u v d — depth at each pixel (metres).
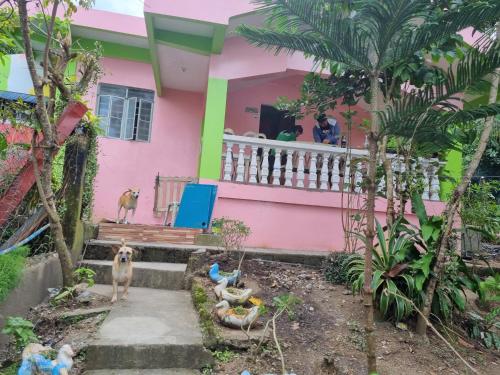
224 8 6.29
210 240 6.20
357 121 9.16
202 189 6.49
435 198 7.16
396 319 4.35
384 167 5.27
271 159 7.58
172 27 6.69
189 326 3.83
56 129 4.13
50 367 2.74
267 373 3.39
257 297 4.66
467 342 4.40
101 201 8.77
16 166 4.65
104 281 5.05
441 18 3.02
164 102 9.23
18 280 3.53
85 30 8.29
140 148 9.05
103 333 3.54
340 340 4.02
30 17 4.77
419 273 4.38
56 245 4.19
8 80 8.07
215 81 7.02
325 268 5.48
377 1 2.91
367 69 3.34
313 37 3.46
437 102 3.19
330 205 7.06
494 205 5.77
